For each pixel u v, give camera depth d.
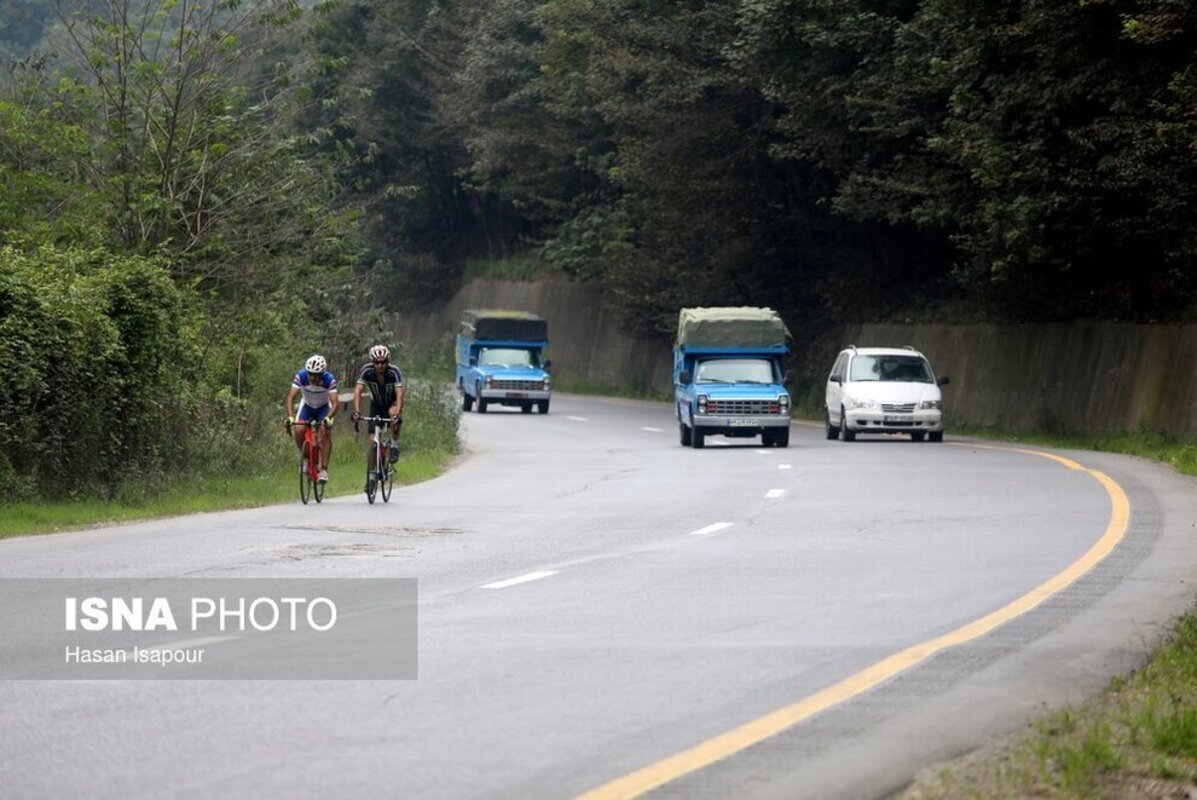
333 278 83.88
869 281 124.75
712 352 84.62
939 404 83.25
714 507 46.94
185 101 74.06
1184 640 22.72
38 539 38.91
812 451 75.81
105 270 55.03
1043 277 96.19
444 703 19.28
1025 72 78.56
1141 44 72.62
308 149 86.69
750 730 17.78
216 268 74.44
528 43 164.00
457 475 63.00
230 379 72.44
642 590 29.22
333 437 70.94
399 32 178.62
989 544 36.53
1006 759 16.31
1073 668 21.55
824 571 31.86
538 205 176.62
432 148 192.12
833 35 95.00
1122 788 15.27
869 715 18.59
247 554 35.12
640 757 16.56
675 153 122.88
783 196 125.31
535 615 26.25
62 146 71.38
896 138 100.50
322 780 15.65
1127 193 78.06
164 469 54.72
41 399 49.56
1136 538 37.56
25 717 18.59
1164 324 83.31
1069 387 91.62
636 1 123.44
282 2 73.94
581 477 61.34
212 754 16.73
